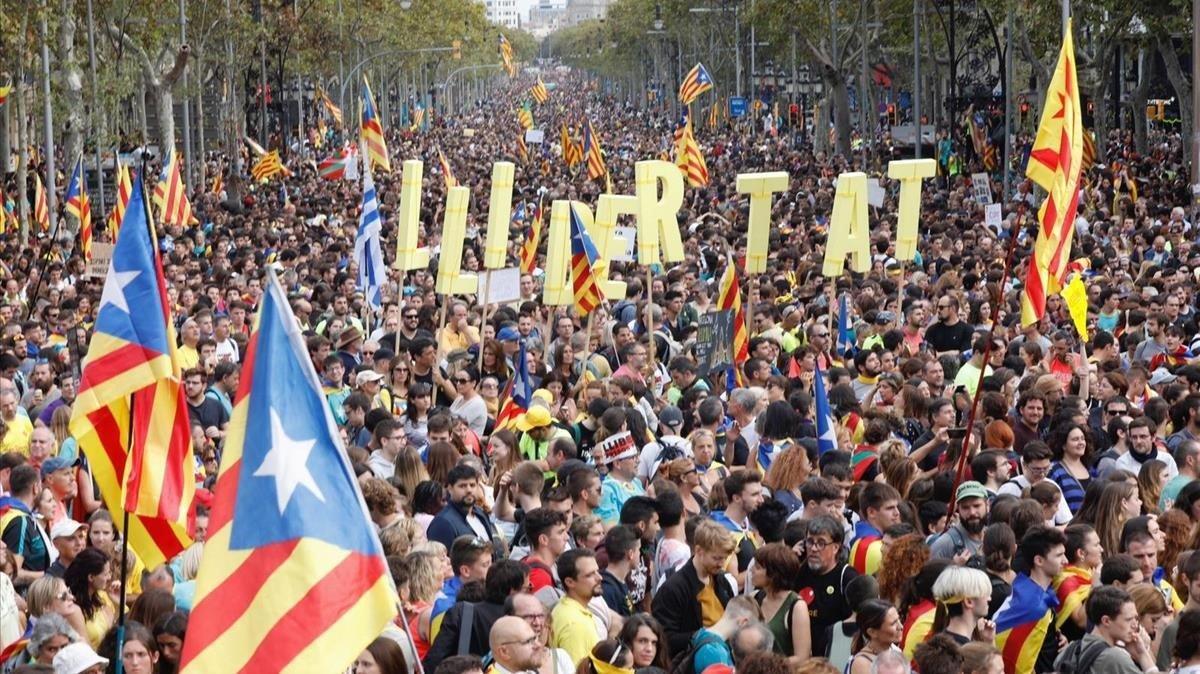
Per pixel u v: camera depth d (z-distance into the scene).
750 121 195.25
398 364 33.94
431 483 25.05
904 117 175.75
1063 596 20.55
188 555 22.62
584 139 132.38
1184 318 42.00
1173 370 36.88
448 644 19.64
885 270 52.78
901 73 167.00
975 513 22.55
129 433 19.38
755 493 23.38
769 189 39.59
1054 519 24.56
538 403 30.00
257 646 14.24
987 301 41.09
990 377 32.28
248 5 124.06
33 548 23.56
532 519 21.89
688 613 20.67
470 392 32.81
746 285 48.16
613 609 21.42
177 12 103.00
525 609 18.28
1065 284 38.84
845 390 31.69
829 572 20.70
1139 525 21.44
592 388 32.31
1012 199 88.38
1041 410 29.62
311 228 80.69
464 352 36.19
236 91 126.50
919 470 27.27
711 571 20.64
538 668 18.34
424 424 31.81
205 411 32.12
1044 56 103.75
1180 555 21.45
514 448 28.00
